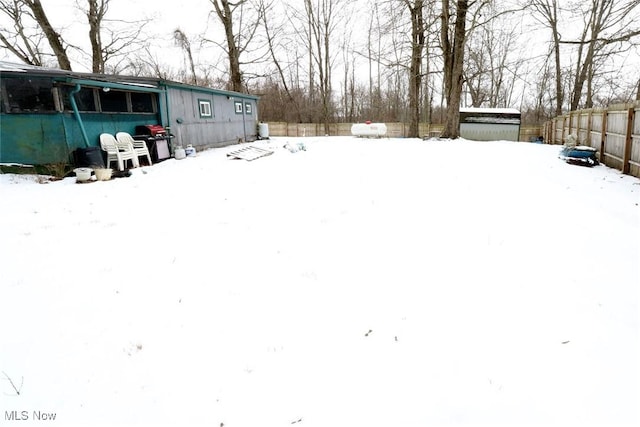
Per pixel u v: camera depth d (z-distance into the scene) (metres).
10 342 2.44
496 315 2.70
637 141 7.07
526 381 2.09
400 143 14.32
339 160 9.80
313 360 2.34
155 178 7.72
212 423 1.89
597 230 4.18
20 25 15.27
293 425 1.88
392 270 3.43
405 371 2.22
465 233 4.23
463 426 1.83
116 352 2.39
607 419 1.81
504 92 34.88
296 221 4.81
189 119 11.87
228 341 2.51
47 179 7.41
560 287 3.02
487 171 7.76
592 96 23.16
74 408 1.97
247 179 7.52
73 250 3.88
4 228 4.47
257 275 3.39
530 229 4.29
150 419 1.91
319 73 27.62
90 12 15.98
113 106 9.10
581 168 8.16
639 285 2.98
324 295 3.06
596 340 2.38
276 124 25.80
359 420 1.90
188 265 3.59
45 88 7.60
